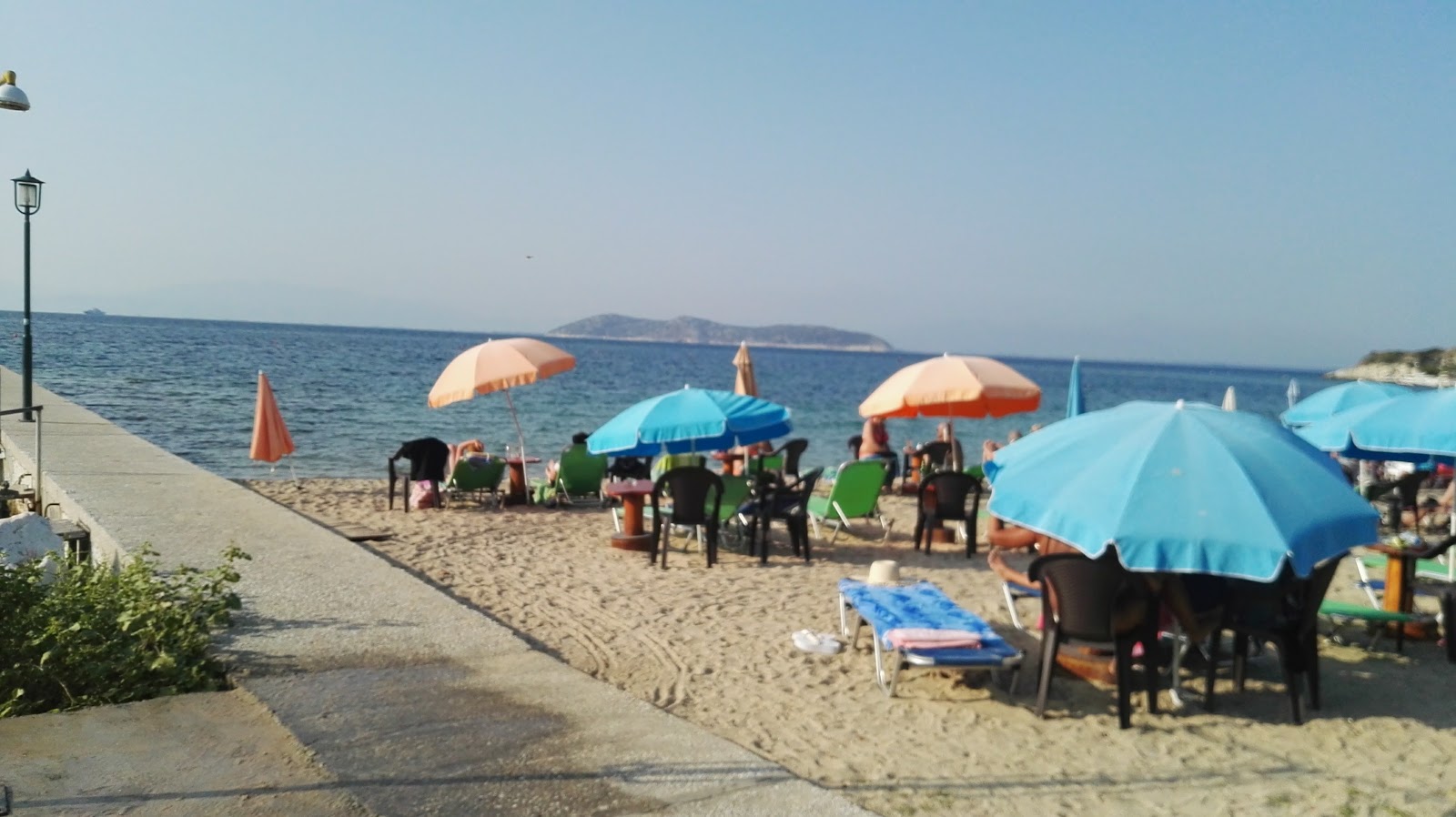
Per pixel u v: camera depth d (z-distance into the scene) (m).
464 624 6.08
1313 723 5.36
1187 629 5.44
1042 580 5.36
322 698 4.72
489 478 12.48
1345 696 5.82
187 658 5.06
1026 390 10.59
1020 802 4.28
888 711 5.44
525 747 4.26
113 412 22.88
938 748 4.90
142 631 5.04
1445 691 5.91
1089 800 4.33
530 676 5.21
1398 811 4.28
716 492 9.23
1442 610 6.66
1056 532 4.84
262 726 4.37
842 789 4.34
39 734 4.17
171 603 5.56
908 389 10.40
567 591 8.09
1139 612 5.22
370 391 31.86
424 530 10.68
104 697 4.68
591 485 12.80
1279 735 5.18
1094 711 5.51
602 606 7.64
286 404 26.73
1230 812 4.25
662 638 6.78
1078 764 4.74
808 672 6.09
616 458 12.92
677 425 9.39
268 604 6.30
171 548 7.61
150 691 4.75
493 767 4.04
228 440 19.44
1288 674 5.40
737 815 3.73
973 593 8.42
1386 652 6.75
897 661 5.63
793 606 7.77
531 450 20.67
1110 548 5.17
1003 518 5.23
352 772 3.92
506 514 12.05
